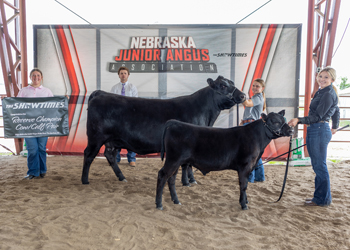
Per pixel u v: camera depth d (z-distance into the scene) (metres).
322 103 3.62
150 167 6.42
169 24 7.19
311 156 3.85
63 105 5.04
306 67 7.12
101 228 2.95
